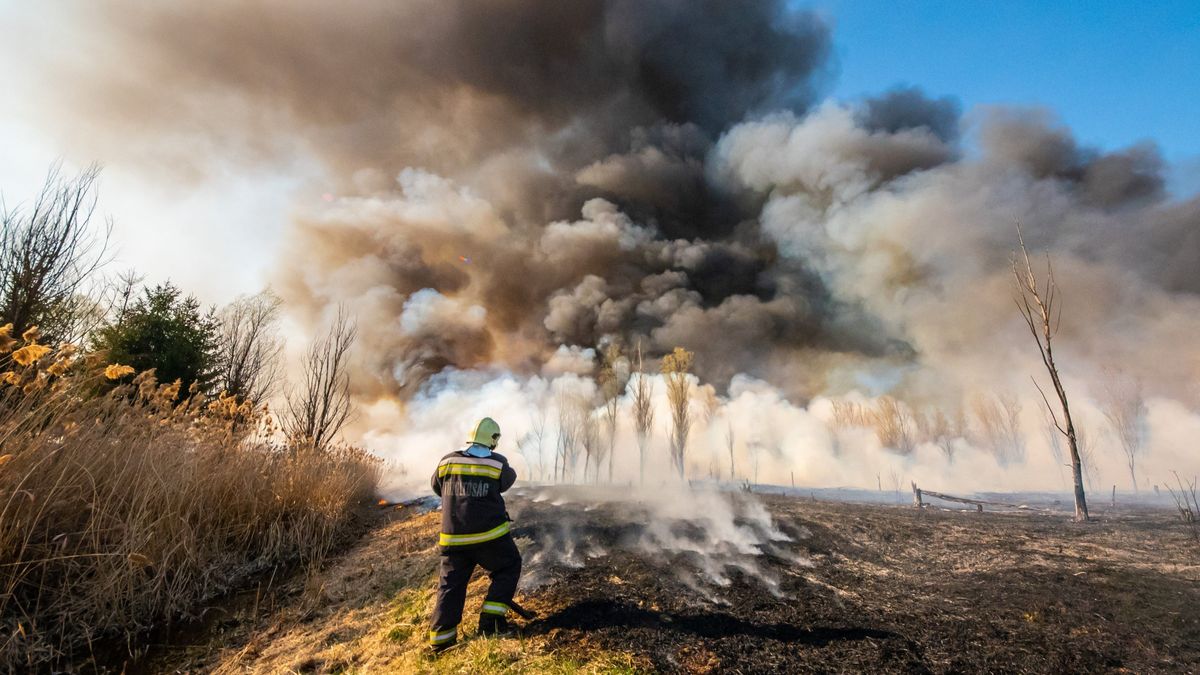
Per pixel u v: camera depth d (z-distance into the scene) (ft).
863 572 18.81
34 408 16.53
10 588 13.97
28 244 31.65
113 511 17.80
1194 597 15.69
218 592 19.02
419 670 11.40
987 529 27.30
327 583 19.76
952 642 12.42
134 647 14.87
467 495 13.00
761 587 16.29
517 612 13.39
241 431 28.14
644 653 11.34
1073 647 12.24
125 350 41.27
